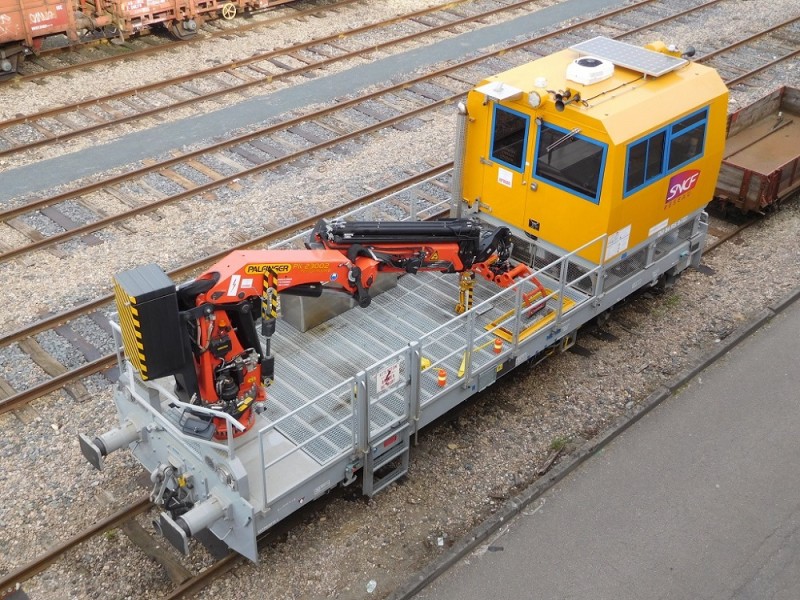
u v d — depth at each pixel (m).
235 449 7.68
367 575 7.67
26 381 9.72
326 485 7.69
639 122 8.91
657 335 10.88
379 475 8.80
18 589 7.44
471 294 9.46
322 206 13.16
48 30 17.08
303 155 14.63
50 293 11.12
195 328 7.13
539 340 9.40
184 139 15.02
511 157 9.77
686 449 9.10
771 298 11.50
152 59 18.23
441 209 13.06
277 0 20.55
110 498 8.34
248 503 6.90
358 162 14.49
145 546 7.87
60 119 15.55
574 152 9.05
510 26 20.56
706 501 8.45
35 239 12.16
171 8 18.58
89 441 7.74
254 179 13.90
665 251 10.75
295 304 9.21
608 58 9.97
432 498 8.50
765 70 18.33
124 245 12.15
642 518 8.25
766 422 9.47
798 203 13.83
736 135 14.78
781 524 8.18
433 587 7.56
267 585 7.54
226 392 7.46
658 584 7.57
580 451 8.91
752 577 7.64
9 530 7.98
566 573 7.68
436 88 17.25
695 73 9.94
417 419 8.22
